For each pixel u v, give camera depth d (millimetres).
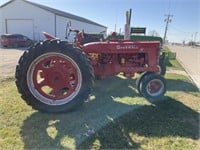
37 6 25578
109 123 3555
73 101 3939
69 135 3186
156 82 4809
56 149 2867
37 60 3930
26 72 3893
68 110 3926
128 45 4840
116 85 5859
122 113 3955
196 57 18109
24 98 3938
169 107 4332
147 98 4773
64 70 4008
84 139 3090
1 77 6578
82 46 4832
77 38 5691
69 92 4027
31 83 3953
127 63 4965
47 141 3031
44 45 3906
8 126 3410
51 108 3893
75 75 4016
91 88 4027
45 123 3533
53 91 4066
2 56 12734
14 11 26250
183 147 2961
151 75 4789
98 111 4035
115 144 2984
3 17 26547
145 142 3049
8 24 26625
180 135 3262
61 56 3949
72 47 3965
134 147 2928
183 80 7062
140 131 3330
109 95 5020
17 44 21562
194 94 5367
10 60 10867
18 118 3686
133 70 4969
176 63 11727
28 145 2936
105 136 3172
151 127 3465
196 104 4613
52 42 3936
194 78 7781
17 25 26484
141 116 3855
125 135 3209
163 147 2949
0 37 22594
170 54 12680
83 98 3977
